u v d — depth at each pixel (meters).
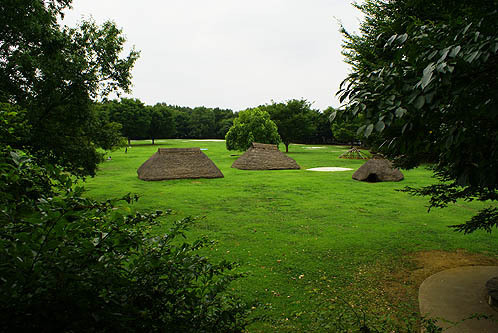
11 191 2.01
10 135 2.86
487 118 2.51
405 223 10.05
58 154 10.20
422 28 2.62
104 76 11.51
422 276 6.21
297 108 48.53
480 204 12.58
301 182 18.75
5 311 1.51
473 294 5.29
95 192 15.11
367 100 2.42
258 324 4.54
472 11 2.45
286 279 6.07
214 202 13.19
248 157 26.33
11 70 9.08
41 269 1.59
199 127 96.44
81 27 11.21
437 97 2.11
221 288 2.34
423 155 5.28
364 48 7.89
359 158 35.97
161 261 2.04
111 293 1.84
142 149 50.81
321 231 9.21
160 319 2.04
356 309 4.95
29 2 8.91
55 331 1.61
